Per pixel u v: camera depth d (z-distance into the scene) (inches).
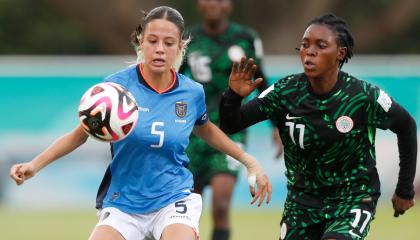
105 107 834.8
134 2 3427.7
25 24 3690.9
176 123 880.3
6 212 2060.8
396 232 1676.9
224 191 1268.5
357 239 858.1
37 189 2142.0
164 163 882.8
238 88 876.6
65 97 2175.2
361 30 3609.7
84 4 3417.8
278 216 1961.1
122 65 2202.3
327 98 876.0
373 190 890.1
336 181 888.3
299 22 3442.4
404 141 912.3
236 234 1643.7
